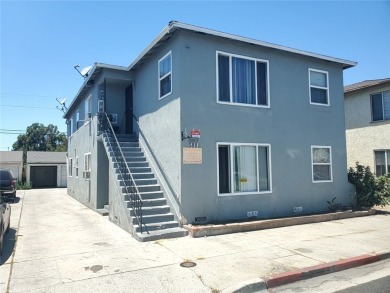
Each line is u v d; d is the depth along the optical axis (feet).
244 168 36.55
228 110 35.86
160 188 36.70
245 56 37.55
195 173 33.19
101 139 45.16
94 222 37.76
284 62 40.47
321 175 42.29
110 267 21.22
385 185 43.39
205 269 20.77
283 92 40.01
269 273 20.06
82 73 50.44
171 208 33.86
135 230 29.60
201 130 33.96
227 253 24.21
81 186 59.16
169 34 34.65
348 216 39.47
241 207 35.58
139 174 37.99
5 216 27.89
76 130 68.59
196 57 34.37
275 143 38.75
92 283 18.62
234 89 36.65
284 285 19.31
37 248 25.96
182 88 33.24
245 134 36.73
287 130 39.83
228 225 31.17
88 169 53.62
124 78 46.96
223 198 34.58
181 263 21.95
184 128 33.04
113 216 37.37
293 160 39.93
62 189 100.17
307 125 41.57
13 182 61.11
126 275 19.81
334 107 44.29
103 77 46.34
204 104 34.40
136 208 32.22
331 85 44.39
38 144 200.13
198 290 17.79
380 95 57.16
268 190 37.76
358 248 25.62
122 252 24.66
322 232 31.45
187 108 33.37
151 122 40.40
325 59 42.86
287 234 30.58
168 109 35.63
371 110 58.44
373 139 57.72
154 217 32.12
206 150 34.09
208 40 35.24
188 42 33.99
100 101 49.39
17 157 114.83
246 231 31.91
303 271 20.43
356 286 19.03
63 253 24.48
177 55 33.83
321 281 19.95
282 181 38.75
